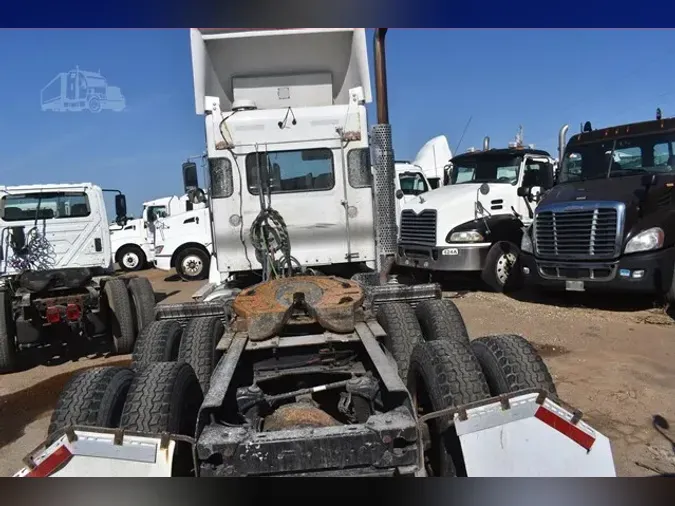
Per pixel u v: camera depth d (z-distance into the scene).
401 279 12.22
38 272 7.32
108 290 7.66
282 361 3.85
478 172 11.66
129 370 3.46
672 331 7.05
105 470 2.50
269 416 3.36
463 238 10.26
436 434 3.20
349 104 6.59
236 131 6.47
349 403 3.58
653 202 8.08
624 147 9.17
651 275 7.86
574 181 9.55
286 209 6.61
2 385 6.62
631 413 4.64
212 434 2.68
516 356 3.30
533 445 2.61
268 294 4.22
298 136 6.52
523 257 9.45
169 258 15.49
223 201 6.57
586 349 6.54
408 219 11.35
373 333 3.74
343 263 6.91
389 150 8.89
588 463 2.61
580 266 8.45
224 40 6.64
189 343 4.67
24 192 8.12
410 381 3.55
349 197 6.64
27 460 2.47
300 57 6.95
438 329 4.65
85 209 8.41
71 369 7.18
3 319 6.90
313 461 2.62
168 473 2.52
